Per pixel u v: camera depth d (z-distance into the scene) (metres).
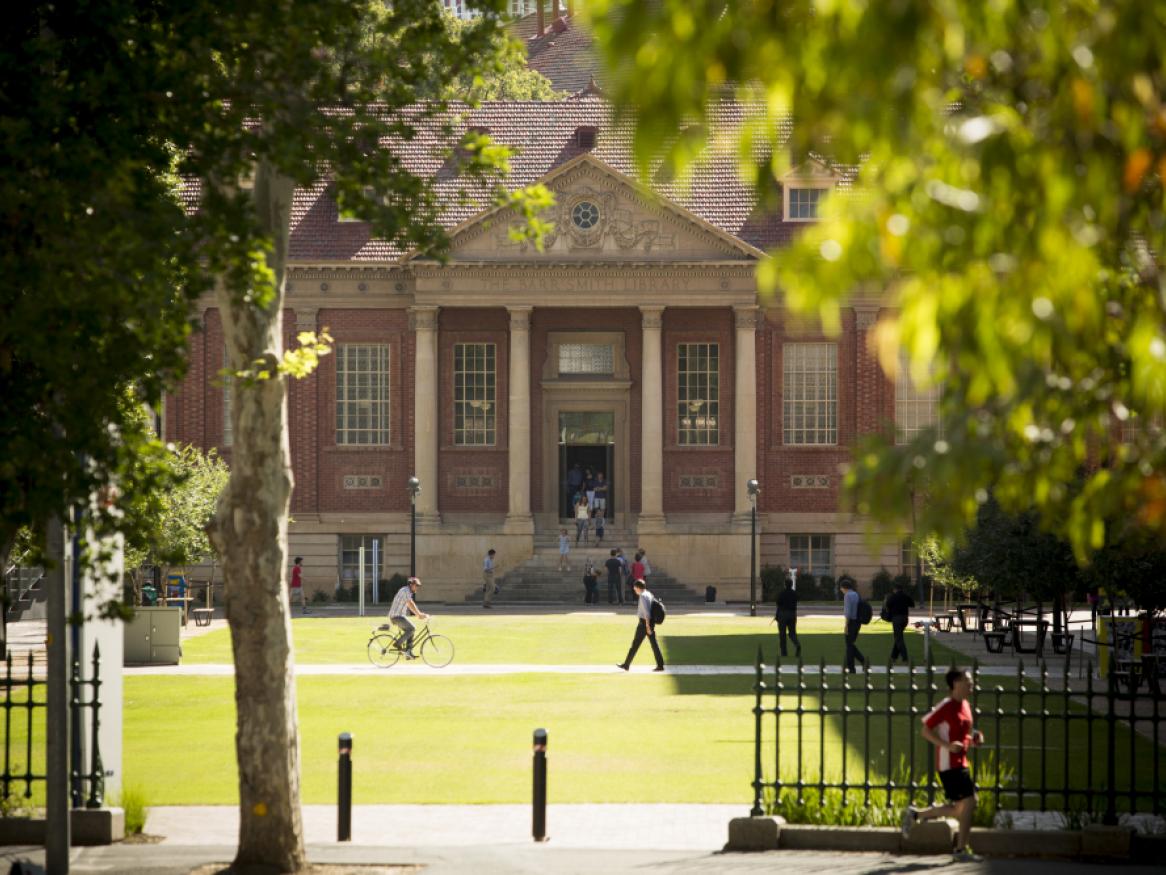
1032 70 8.84
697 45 7.79
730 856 22.52
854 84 7.78
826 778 28.67
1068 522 11.50
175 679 48.31
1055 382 10.93
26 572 81.19
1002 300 8.09
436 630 69.69
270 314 21.30
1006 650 60.28
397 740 35.03
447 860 22.17
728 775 30.02
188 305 18.16
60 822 20.67
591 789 28.66
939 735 22.39
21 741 35.03
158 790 28.89
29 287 17.03
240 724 21.36
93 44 18.23
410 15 21.36
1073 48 8.27
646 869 21.53
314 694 43.94
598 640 64.06
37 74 18.03
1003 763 29.27
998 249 8.17
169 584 84.62
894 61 7.48
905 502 9.55
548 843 23.64
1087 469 28.25
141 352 18.34
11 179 17.05
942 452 9.29
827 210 8.30
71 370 17.08
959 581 67.81
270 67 18.86
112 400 18.33
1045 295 8.10
